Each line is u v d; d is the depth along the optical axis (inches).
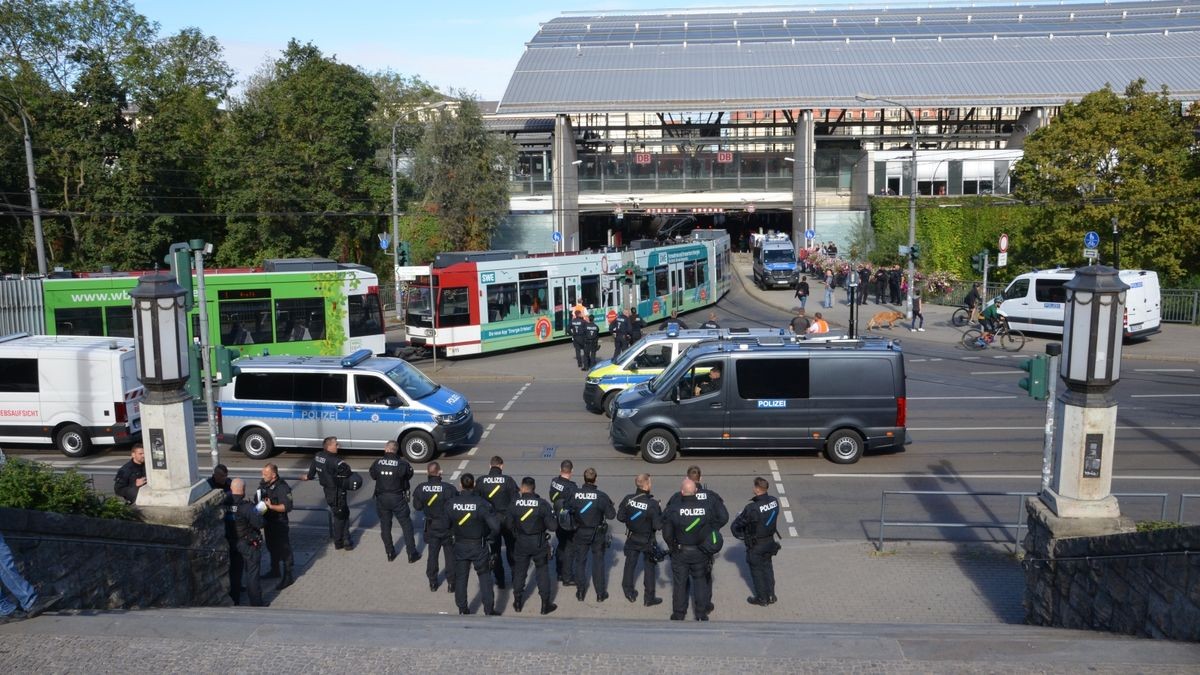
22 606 316.2
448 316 1230.3
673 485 651.5
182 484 414.9
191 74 2247.8
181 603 407.2
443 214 2092.8
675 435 714.2
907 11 3304.6
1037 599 386.9
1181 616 292.4
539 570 423.8
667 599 445.4
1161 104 1444.4
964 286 1651.1
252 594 443.2
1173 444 729.0
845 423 695.7
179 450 411.8
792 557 503.2
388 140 2119.8
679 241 1846.7
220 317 1045.2
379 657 291.7
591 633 314.0
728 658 288.8
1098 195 1414.9
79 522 345.7
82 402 758.5
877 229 2177.7
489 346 1266.0
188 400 416.5
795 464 708.7
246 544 441.4
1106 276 353.7
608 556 517.7
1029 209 1614.2
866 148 2704.2
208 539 424.5
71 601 344.8
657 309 1557.6
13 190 1644.9
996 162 2240.4
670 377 722.2
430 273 1232.2
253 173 1728.6
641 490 430.9
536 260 1325.0
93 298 983.0
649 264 1535.4
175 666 282.7
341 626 321.7
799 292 1680.6
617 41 2770.7
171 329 405.4
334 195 1800.0
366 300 1135.0
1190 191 1375.5
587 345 1159.0
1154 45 2479.1
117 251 1646.2
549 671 281.0
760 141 2620.6
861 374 697.6
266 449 748.6
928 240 1942.7
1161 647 283.1
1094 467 368.5
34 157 1611.7
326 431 738.2
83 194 1679.4
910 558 499.8
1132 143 1395.2
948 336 1374.3
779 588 455.8
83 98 1669.5
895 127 2832.2
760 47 2674.7
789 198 2630.4
